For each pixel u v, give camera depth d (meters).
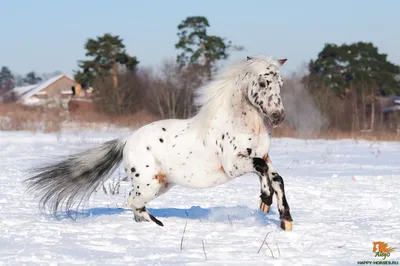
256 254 8.97
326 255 8.99
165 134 11.98
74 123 55.62
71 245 9.73
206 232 11.01
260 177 10.94
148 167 12.04
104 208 14.77
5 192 17.88
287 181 21.05
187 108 66.75
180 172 11.76
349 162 30.06
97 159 12.86
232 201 16.33
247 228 11.28
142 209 12.34
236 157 11.04
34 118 56.94
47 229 11.40
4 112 61.00
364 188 18.89
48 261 8.46
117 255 9.00
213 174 11.55
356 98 78.94
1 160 29.67
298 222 12.17
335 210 14.41
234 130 11.02
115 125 54.88
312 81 77.19
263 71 10.80
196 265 8.16
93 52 88.06
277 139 48.59
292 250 9.27
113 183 19.31
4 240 10.23
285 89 68.25
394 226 11.62
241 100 11.00
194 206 14.54
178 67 73.06
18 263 8.33
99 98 77.81
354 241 10.07
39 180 12.91
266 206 11.04
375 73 87.38
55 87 112.88
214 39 82.56
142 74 79.88
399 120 75.12
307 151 37.59
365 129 73.94
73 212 13.88
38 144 38.53
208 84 11.52
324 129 64.19
